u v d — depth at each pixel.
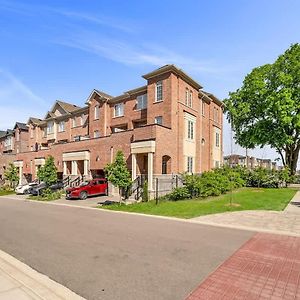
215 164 34.91
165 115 25.42
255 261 7.03
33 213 16.86
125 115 31.88
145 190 20.97
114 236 10.03
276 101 30.95
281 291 5.29
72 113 40.94
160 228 11.41
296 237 9.51
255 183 28.75
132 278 6.02
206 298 5.03
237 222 12.14
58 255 7.80
